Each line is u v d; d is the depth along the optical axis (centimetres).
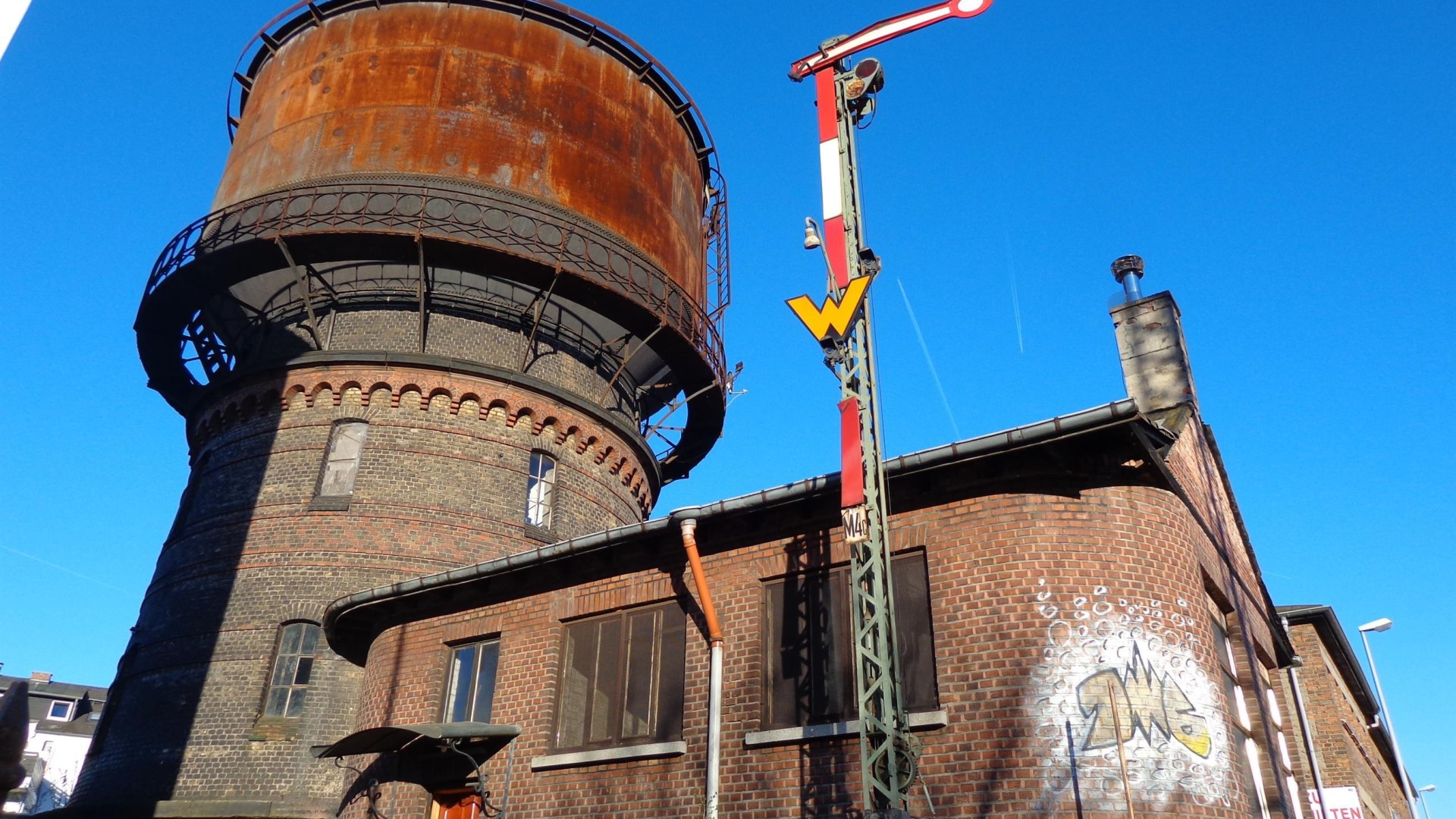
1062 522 1077
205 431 2333
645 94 2636
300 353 2273
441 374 2250
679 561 1339
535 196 2261
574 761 1299
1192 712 1013
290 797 1834
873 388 1148
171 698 1972
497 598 1518
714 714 1177
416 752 1484
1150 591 1057
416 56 2338
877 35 1310
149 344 2420
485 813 1348
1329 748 2139
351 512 2095
